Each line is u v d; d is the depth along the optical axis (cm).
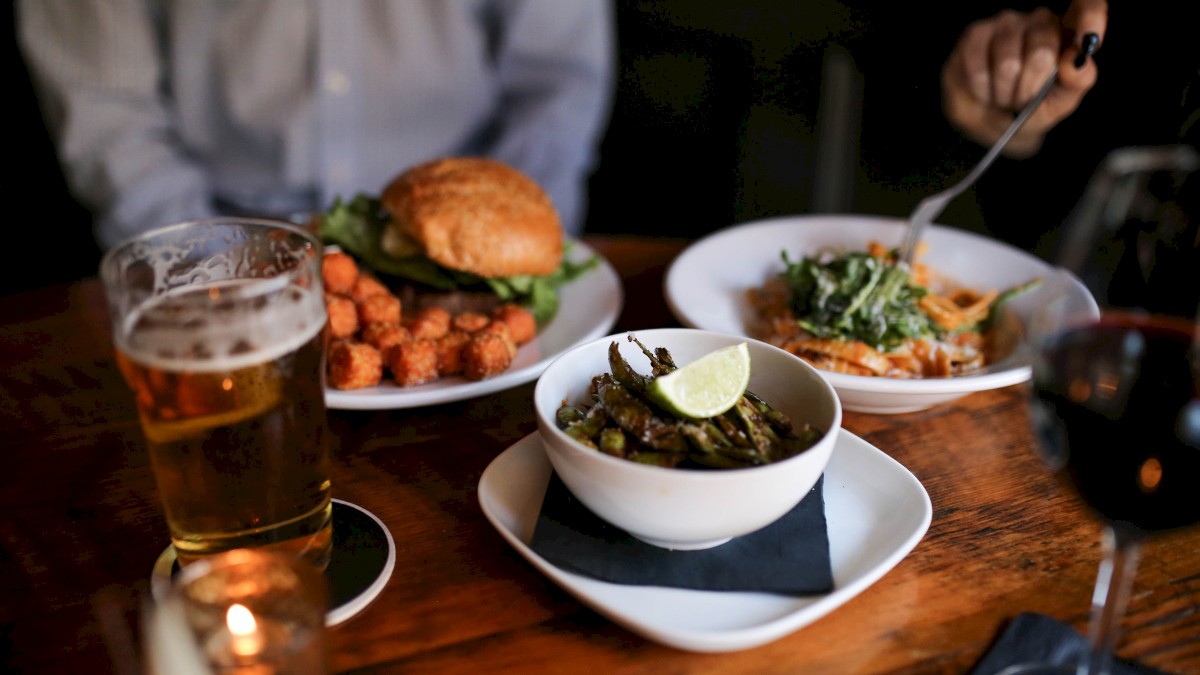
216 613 43
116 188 116
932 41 124
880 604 50
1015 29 83
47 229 158
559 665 47
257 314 45
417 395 62
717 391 51
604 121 182
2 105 152
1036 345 46
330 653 47
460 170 82
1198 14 90
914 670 46
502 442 61
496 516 52
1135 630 48
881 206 144
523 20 133
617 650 47
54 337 72
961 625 48
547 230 79
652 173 185
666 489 46
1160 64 94
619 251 87
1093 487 43
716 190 181
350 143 127
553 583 51
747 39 166
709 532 48
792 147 172
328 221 82
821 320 71
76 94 117
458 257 76
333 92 123
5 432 61
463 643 48
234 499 48
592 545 50
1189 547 52
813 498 53
